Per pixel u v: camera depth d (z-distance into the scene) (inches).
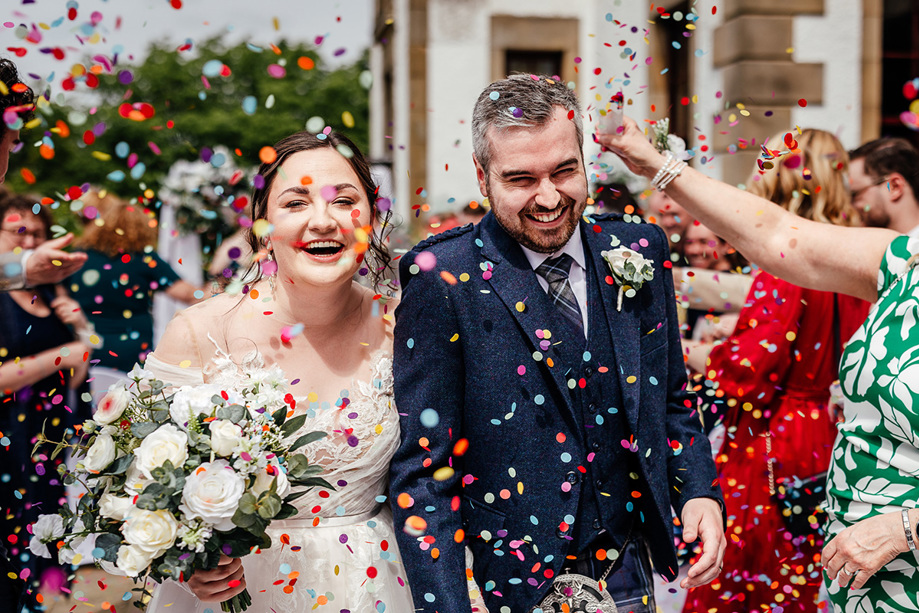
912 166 128.3
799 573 109.0
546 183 74.4
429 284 79.0
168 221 213.8
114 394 74.0
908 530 71.7
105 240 182.7
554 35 398.9
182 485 68.6
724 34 259.9
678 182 90.9
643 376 82.1
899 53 264.4
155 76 1291.8
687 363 129.3
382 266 89.8
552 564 77.2
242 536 71.3
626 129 91.6
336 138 82.0
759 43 251.8
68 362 131.5
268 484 71.2
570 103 76.2
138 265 183.8
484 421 78.4
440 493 77.2
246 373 82.2
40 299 135.7
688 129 285.6
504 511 78.4
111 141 948.0
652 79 292.7
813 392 113.7
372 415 84.0
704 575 77.5
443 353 78.5
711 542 78.2
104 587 97.9
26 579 89.5
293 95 1359.5
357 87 1382.9
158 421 73.2
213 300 86.0
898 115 267.6
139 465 69.4
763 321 111.7
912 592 73.6
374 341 87.4
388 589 83.9
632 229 86.6
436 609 72.1
